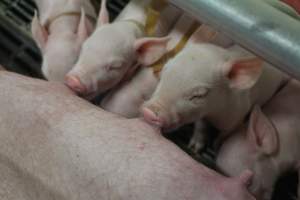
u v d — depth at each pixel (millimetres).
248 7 645
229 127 880
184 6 710
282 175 874
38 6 1097
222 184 679
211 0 666
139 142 704
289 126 873
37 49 1093
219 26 676
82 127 711
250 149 830
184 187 670
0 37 1117
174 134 971
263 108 927
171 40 944
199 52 830
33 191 698
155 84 910
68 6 1024
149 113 792
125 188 668
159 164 683
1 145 714
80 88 873
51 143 701
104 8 945
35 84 776
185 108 814
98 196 671
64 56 935
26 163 703
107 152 689
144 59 909
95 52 895
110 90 939
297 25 623
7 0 1154
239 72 821
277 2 883
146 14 970
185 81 808
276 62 642
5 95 738
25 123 716
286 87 934
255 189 830
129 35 916
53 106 732
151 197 663
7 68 1085
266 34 631
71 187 682
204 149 943
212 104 838
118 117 745
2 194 707
